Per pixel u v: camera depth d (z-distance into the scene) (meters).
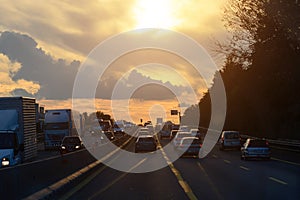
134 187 19.16
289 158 35.72
